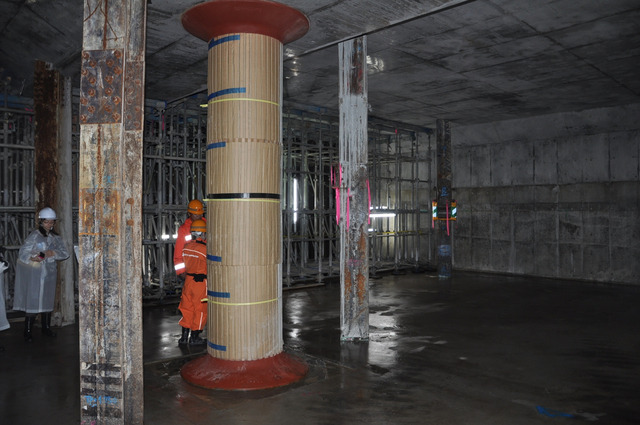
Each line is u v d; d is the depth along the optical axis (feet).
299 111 39.32
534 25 22.41
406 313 28.19
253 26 16.37
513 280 42.68
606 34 23.56
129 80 11.60
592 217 41.93
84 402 11.69
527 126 44.62
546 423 13.23
